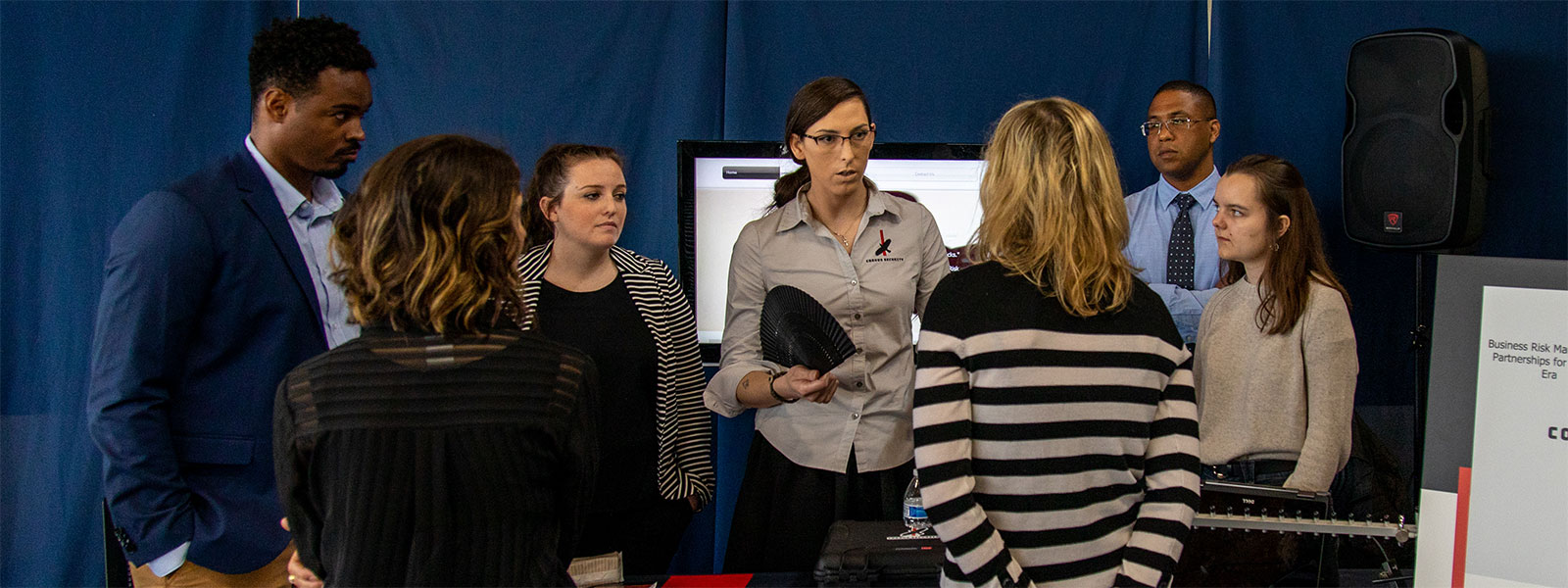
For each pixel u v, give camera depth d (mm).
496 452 1128
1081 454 1256
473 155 1154
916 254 2225
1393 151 2621
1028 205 1284
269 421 1771
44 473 2750
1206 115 2564
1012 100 2857
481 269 1148
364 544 1091
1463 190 2545
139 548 1630
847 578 1728
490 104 2846
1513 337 1396
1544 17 2875
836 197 2166
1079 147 1271
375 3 2828
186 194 1698
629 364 2129
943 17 2852
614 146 2861
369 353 1129
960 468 1238
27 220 2742
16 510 2742
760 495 2246
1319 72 2867
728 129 2848
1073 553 1267
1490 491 1402
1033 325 1244
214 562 1690
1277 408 1988
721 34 2855
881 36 2859
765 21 2855
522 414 1146
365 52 1845
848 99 2057
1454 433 1427
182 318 1650
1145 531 1276
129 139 2746
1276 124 2877
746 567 2223
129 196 2752
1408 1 2867
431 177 1117
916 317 2756
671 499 2205
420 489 1103
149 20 2740
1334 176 2877
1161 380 1313
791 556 2189
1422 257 2682
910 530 1881
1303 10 2859
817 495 2189
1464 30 2877
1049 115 1305
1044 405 1239
